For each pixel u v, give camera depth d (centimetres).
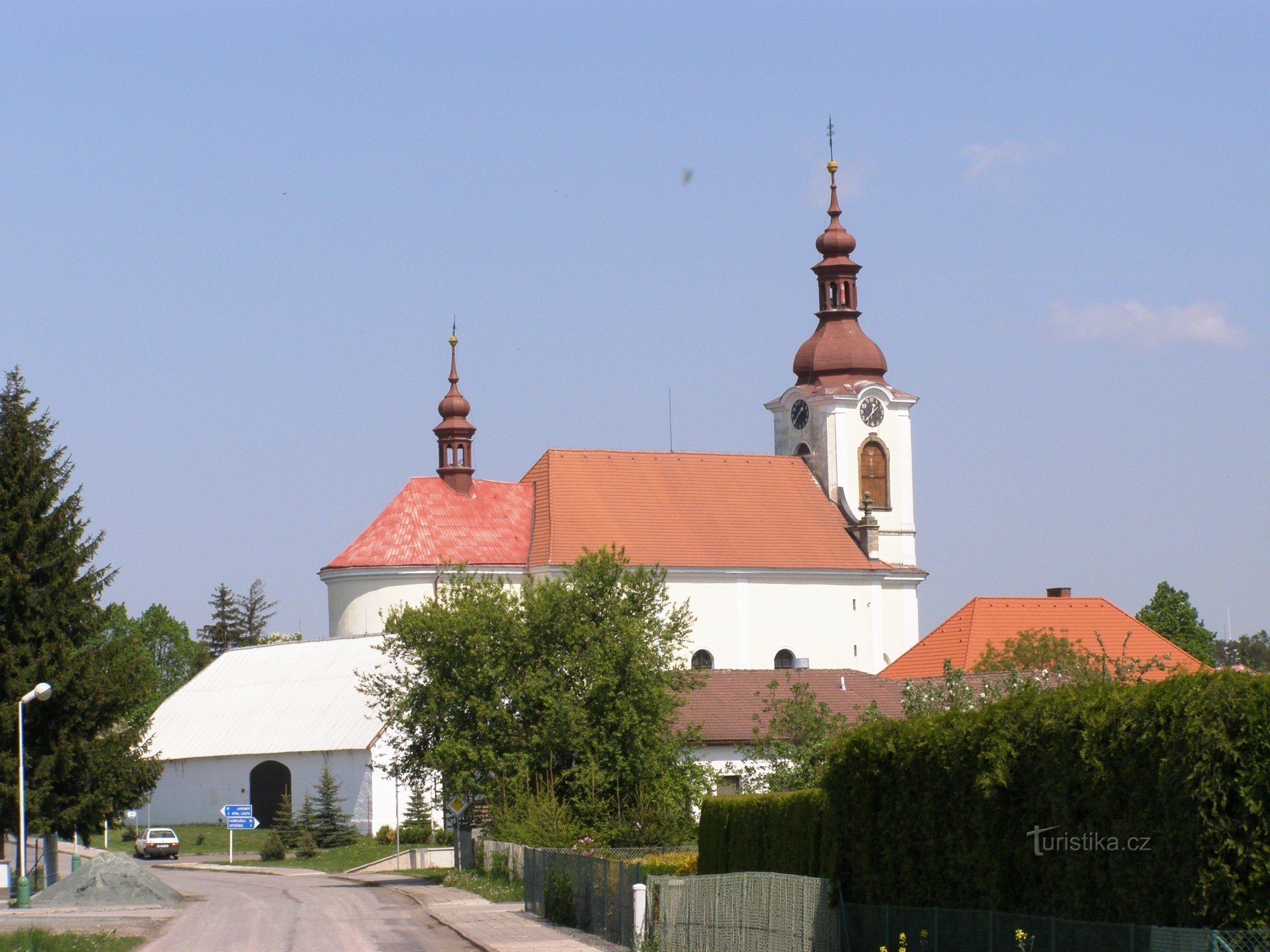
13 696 6625
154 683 7375
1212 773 2123
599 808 6369
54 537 6862
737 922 3353
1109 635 9525
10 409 6912
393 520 10344
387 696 7112
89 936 4400
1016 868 2612
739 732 7862
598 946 3912
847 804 3102
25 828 6475
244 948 4138
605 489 10669
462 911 5094
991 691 5588
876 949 2936
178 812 11331
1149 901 2238
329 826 9656
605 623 6888
